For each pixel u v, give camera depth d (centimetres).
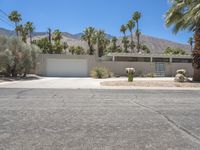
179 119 873
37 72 4259
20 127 737
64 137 643
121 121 831
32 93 1675
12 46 3378
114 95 1616
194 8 2347
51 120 834
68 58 4303
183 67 4500
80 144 591
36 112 977
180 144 601
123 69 4338
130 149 562
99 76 3756
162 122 823
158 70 4431
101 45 6844
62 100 1340
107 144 593
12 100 1324
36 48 3750
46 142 603
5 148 561
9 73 3459
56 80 3206
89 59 4312
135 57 4450
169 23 2650
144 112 1002
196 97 1556
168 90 2036
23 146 575
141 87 2253
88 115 927
